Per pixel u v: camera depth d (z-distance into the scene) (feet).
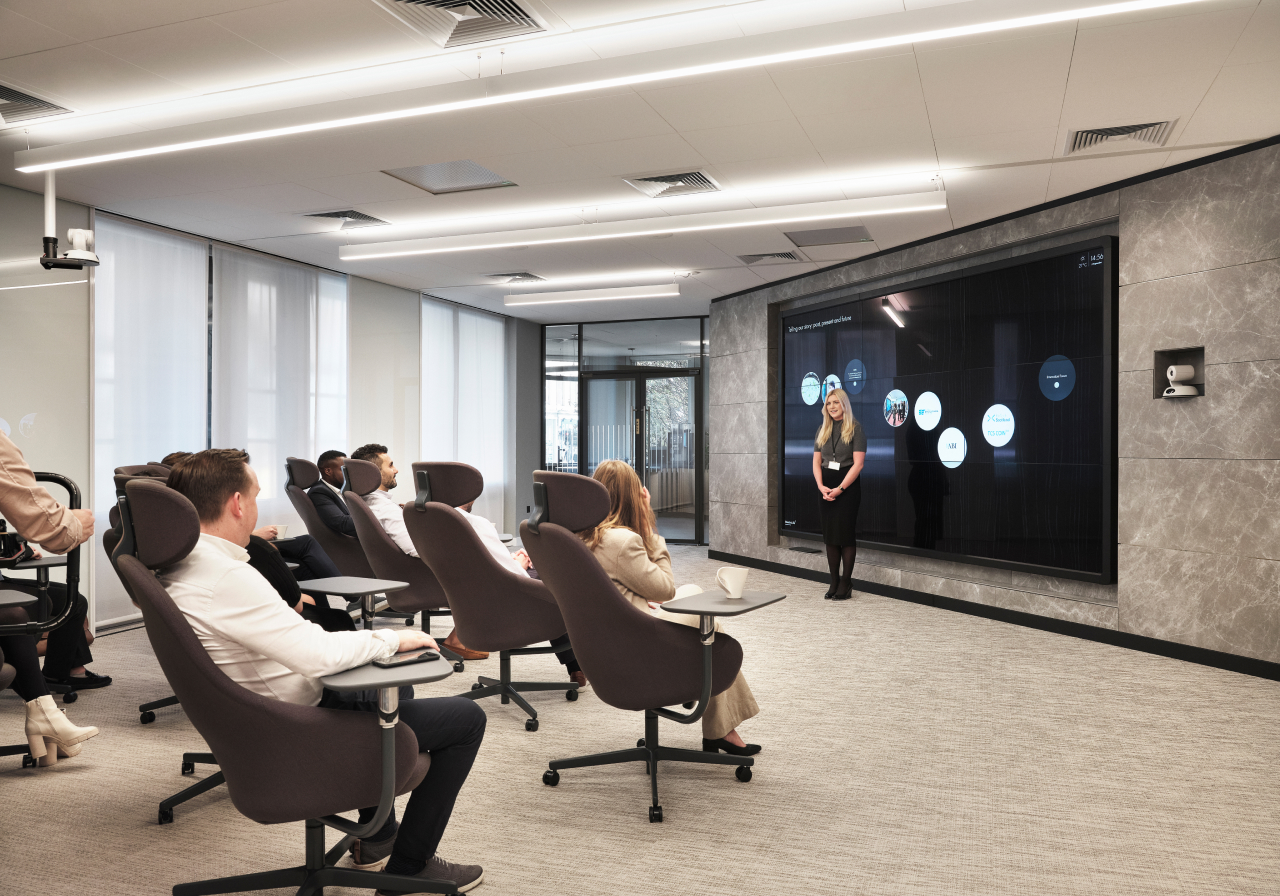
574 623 9.21
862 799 9.79
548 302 32.45
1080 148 16.39
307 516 17.19
